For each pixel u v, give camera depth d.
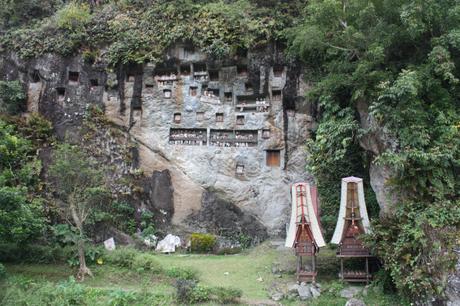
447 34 12.59
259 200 17.05
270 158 17.50
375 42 13.38
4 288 11.84
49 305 11.33
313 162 15.50
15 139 16.86
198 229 16.94
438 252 10.67
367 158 14.58
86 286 12.88
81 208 14.84
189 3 18.08
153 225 17.05
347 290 12.23
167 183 17.36
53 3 20.73
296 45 15.99
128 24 18.30
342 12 14.41
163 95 17.95
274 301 11.94
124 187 17.39
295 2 17.77
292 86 17.31
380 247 11.82
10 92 18.17
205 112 17.75
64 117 18.16
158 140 17.66
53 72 18.44
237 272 13.89
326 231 15.54
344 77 14.33
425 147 12.07
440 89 12.67
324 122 14.87
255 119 17.56
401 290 11.27
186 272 13.48
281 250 15.59
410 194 12.00
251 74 17.52
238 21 17.45
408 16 12.31
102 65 18.19
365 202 13.98
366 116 13.96
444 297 10.35
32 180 16.92
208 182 17.22
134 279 13.52
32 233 14.62
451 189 11.73
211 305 11.55
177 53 17.77
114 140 17.84
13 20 20.11
